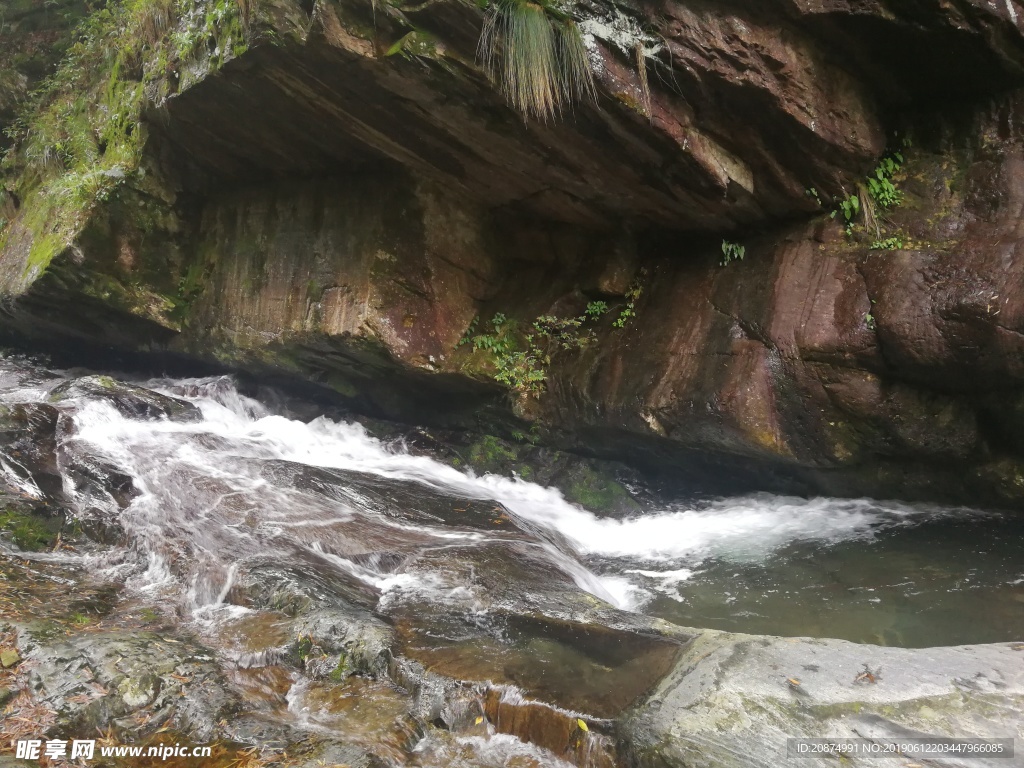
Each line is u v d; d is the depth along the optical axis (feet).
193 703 12.71
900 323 19.36
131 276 32.01
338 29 18.92
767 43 19.49
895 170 21.67
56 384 32.71
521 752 12.21
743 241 23.67
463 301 27.58
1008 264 18.13
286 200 28.96
